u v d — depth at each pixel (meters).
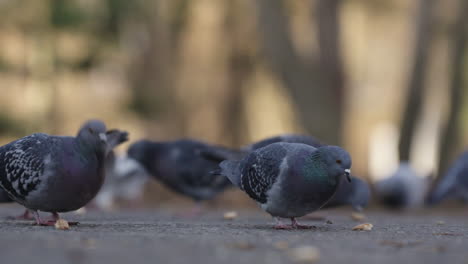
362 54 31.69
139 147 11.90
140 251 5.17
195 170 11.58
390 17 31.20
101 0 22.22
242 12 24.78
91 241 5.66
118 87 24.88
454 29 21.17
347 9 30.08
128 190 15.34
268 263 4.77
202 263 4.72
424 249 5.61
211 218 10.31
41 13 21.34
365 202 9.79
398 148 20.19
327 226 8.05
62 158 7.01
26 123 21.33
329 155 6.86
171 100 23.30
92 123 7.08
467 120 26.36
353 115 31.11
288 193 7.04
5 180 7.21
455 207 17.69
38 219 7.47
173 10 23.89
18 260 4.68
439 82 26.72
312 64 18.73
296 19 24.62
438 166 21.66
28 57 22.38
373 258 5.08
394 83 32.31
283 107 27.62
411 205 16.58
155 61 23.27
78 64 22.23
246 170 7.47
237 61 25.00
